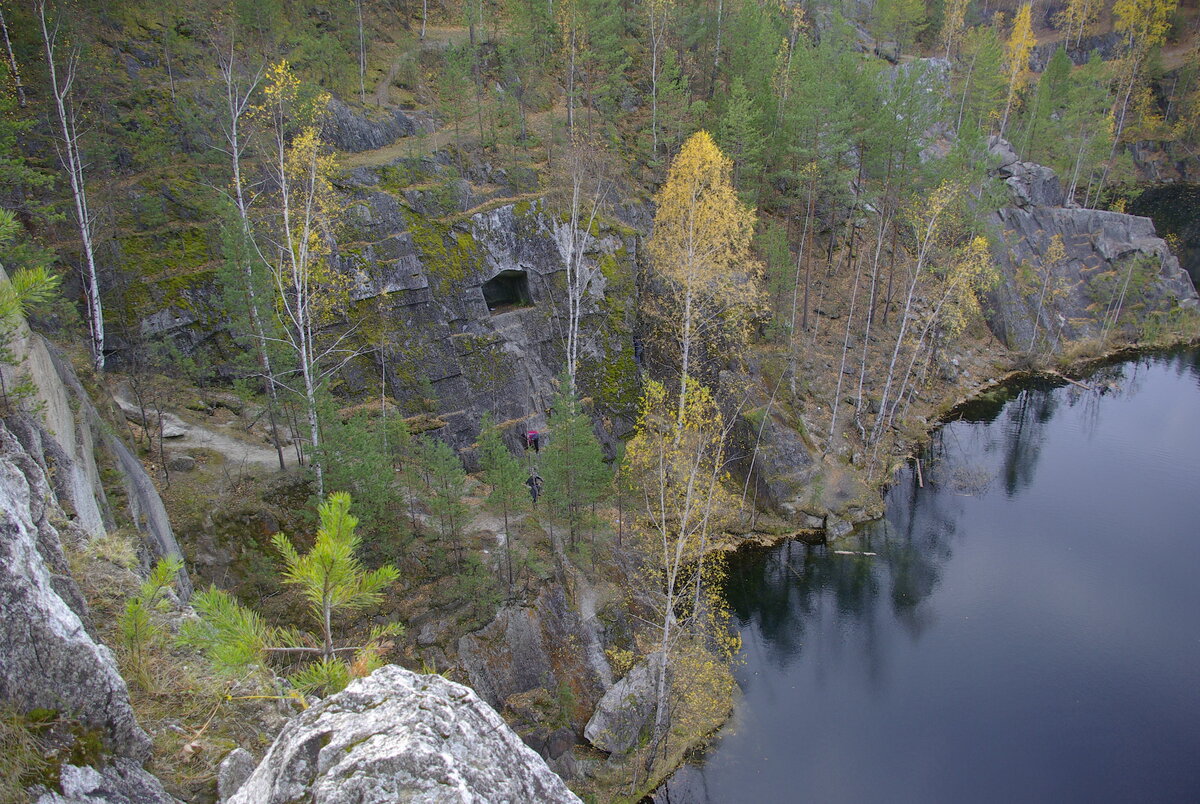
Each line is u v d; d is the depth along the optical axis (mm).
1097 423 46344
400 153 36844
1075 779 21703
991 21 105875
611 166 42375
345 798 4168
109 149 29500
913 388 43375
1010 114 74938
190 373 27844
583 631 24438
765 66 45156
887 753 22812
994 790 21422
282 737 5035
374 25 48062
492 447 24438
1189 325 60438
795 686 25828
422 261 34094
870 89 42406
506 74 45125
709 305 35875
